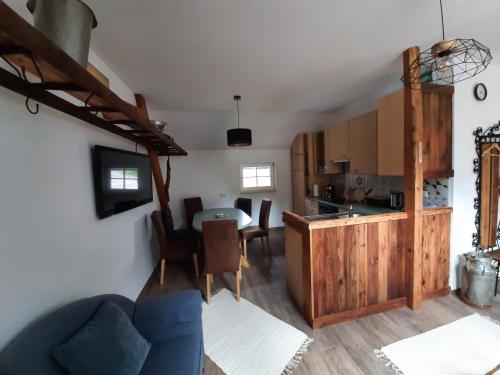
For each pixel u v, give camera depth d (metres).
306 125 4.66
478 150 2.39
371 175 3.66
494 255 2.29
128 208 2.31
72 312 1.22
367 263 2.17
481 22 1.69
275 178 5.29
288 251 2.55
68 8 0.90
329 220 2.05
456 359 1.66
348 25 1.69
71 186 1.50
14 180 1.08
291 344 1.86
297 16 1.57
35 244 1.18
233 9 1.48
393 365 1.63
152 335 1.46
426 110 2.20
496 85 2.44
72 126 1.53
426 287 2.37
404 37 1.87
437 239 2.36
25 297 1.11
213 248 2.46
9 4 1.13
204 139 4.56
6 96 1.05
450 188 2.37
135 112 1.60
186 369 1.22
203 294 2.67
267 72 2.46
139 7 1.43
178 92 2.97
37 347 1.00
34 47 0.68
